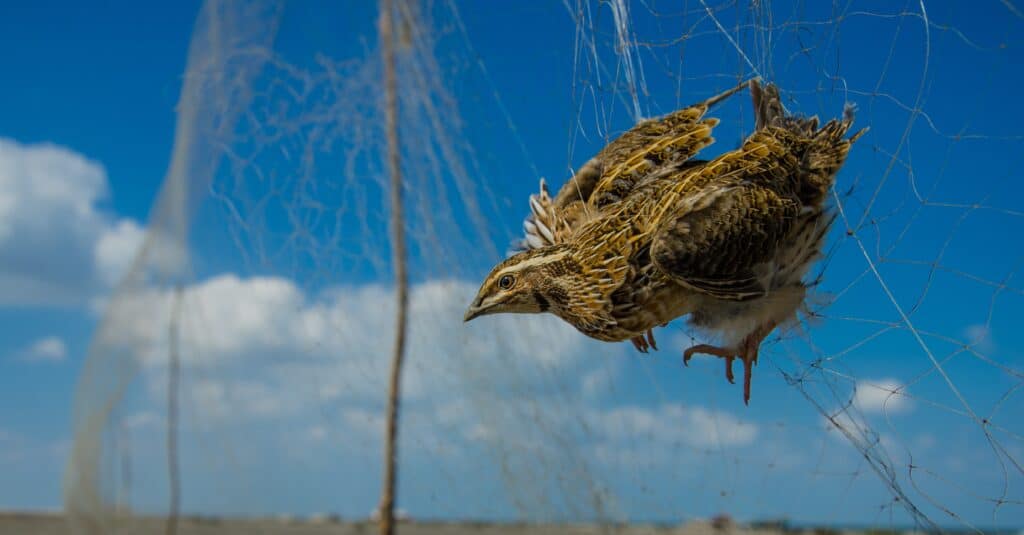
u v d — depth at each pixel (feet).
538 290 1.26
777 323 1.24
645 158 1.32
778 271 1.20
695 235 1.15
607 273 1.22
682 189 1.21
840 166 1.23
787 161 1.20
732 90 1.30
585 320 1.25
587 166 1.38
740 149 1.24
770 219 1.16
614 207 1.28
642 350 1.34
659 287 1.21
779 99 1.25
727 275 1.16
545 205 1.40
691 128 1.33
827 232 1.24
